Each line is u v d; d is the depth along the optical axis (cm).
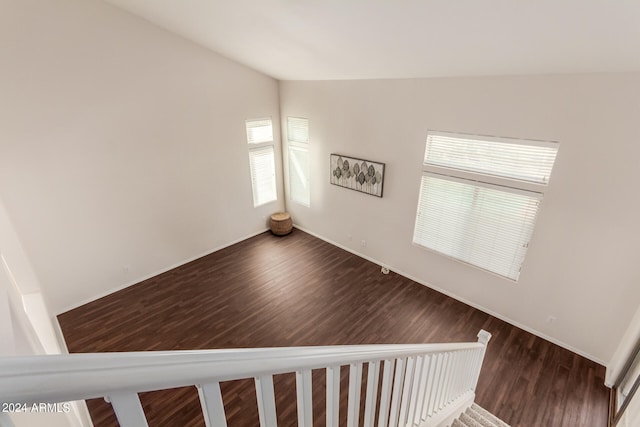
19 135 359
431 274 484
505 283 407
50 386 39
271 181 652
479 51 293
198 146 518
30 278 307
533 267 376
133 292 477
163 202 500
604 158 302
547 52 268
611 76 281
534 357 365
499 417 302
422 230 472
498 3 213
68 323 416
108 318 425
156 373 52
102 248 452
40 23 347
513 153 358
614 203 307
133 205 468
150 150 465
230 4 313
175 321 421
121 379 47
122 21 399
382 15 264
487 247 410
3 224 297
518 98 336
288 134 623
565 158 323
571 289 355
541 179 347
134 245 484
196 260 562
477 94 363
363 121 488
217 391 66
